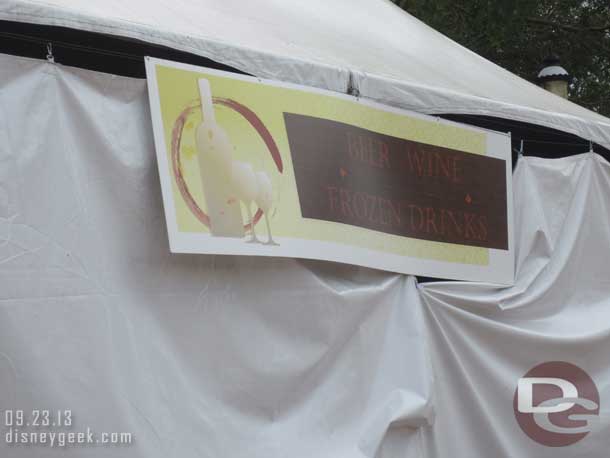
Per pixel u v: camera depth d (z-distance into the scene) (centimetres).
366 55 521
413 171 480
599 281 567
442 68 571
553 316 540
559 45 1375
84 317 363
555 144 609
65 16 365
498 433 501
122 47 434
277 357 420
